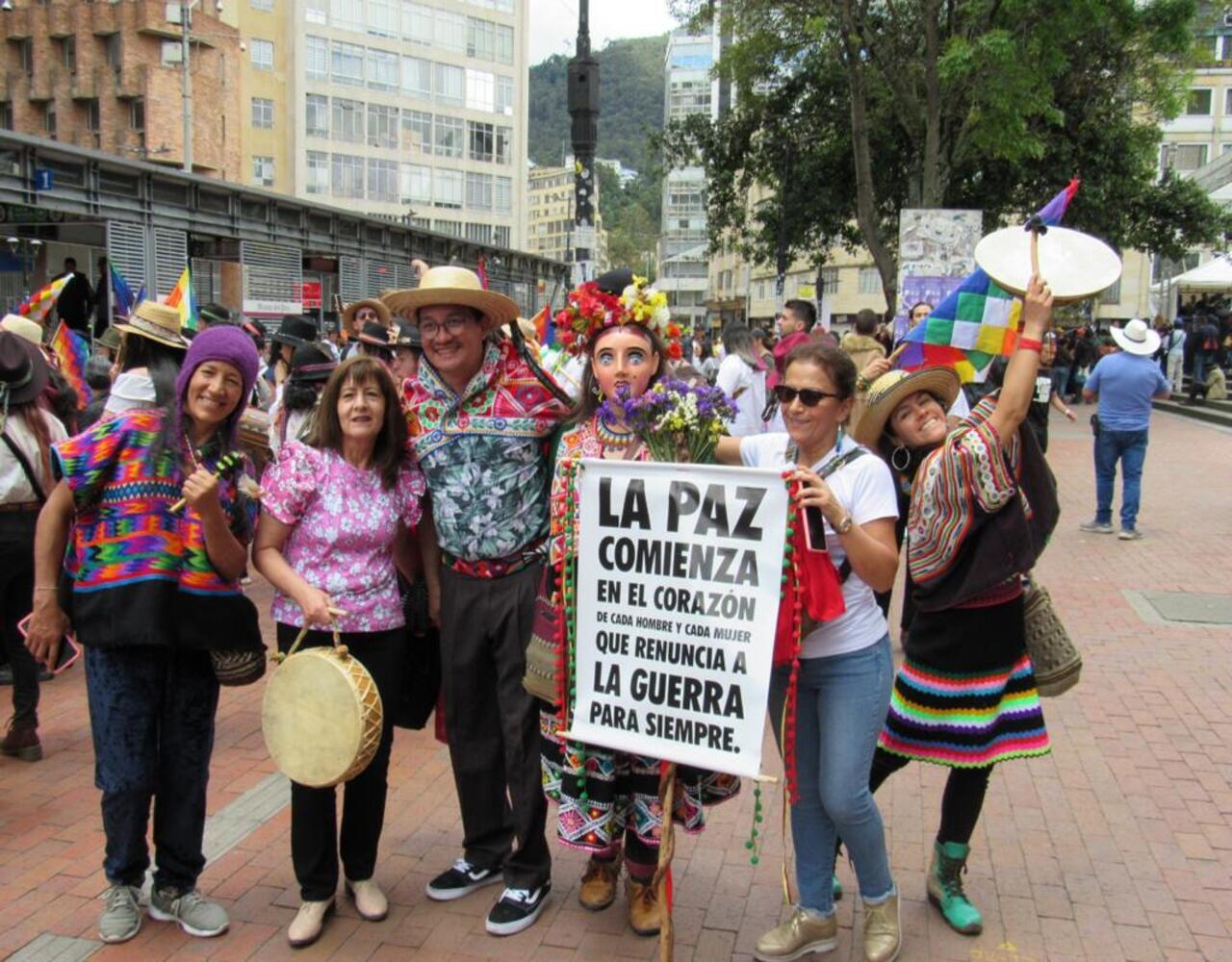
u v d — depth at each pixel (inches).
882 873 130.3
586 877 147.6
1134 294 2014.0
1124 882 151.7
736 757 114.3
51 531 136.1
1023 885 151.1
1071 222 924.6
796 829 132.0
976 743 134.9
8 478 185.5
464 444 139.5
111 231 670.5
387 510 140.3
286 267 878.4
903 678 139.9
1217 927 139.8
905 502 151.7
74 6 1592.0
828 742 124.8
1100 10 677.3
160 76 1571.1
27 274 786.2
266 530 137.8
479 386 138.9
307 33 2107.5
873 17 757.3
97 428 135.0
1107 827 168.6
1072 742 203.3
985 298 141.6
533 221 5044.3
